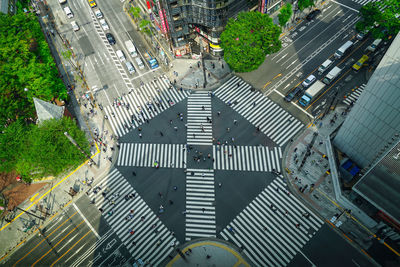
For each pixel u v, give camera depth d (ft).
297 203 191.42
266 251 175.42
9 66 227.61
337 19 291.79
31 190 217.56
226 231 185.06
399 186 150.10
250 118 234.79
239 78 260.62
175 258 177.37
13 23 250.37
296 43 278.87
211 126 233.76
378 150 174.81
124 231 191.42
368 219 170.71
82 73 280.10
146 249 182.70
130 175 215.92
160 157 221.87
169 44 281.95
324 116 229.04
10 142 196.34
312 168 204.33
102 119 247.91
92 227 195.62
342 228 178.29
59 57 294.66
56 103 256.73
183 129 234.58
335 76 243.40
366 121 170.09
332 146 203.72
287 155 213.05
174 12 246.88
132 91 263.29
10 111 220.02
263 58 226.79
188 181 208.33
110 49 297.12
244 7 254.47
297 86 249.55
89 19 326.24
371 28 243.40
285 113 234.99
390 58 139.64
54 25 324.80
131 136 235.40
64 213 203.82
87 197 209.05
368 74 248.11
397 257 165.48
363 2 301.84
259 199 195.72
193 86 259.80
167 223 191.62
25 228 200.13
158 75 272.31
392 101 148.77
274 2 286.05
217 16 239.91
